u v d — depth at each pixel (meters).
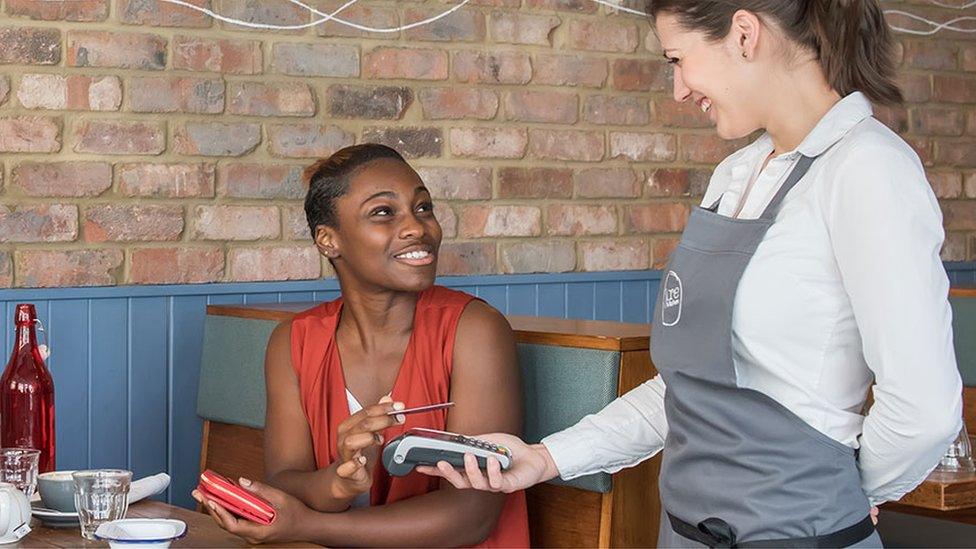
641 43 3.65
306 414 2.00
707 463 1.52
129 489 1.79
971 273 4.28
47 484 1.81
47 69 2.84
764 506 1.46
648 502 2.12
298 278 3.16
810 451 1.44
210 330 2.83
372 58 3.23
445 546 1.88
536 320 2.49
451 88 3.35
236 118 3.06
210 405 2.79
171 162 2.98
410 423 1.94
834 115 1.45
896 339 1.33
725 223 1.48
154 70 2.96
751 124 1.52
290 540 1.75
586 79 3.56
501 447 1.69
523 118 3.46
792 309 1.42
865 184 1.36
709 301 1.47
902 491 1.46
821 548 1.44
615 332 2.16
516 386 1.97
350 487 1.76
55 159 2.86
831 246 1.41
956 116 4.22
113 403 2.93
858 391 1.46
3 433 2.39
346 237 1.95
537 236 3.50
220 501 1.71
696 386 1.51
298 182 3.14
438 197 3.34
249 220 3.09
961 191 4.24
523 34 3.45
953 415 1.34
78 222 2.89
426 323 1.97
